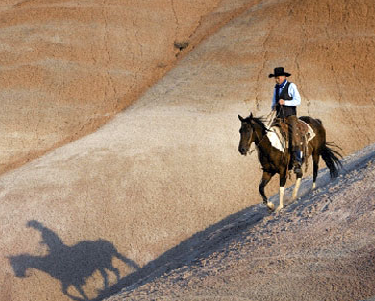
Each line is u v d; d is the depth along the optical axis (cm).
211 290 929
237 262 1014
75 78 3719
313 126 1370
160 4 5044
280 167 1230
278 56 3662
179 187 2159
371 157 1594
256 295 872
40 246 1864
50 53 4003
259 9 4544
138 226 1950
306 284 862
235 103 3044
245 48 3872
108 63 4016
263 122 1255
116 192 2117
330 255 932
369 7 3941
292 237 1050
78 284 1739
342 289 822
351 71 3400
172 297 948
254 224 1374
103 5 4866
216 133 2609
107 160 2364
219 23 4616
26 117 3219
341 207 1102
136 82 3781
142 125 2808
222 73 3566
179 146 2470
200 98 3194
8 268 1791
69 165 2358
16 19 4534
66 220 1972
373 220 1002
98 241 1881
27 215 2002
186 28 4703
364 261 872
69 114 3300
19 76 3656
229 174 2266
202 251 1477
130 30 4522
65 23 4488
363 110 2989
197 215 2019
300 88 3262
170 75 3791
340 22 3903
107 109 3400
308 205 1193
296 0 4359
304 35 3866
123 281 1753
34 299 1697
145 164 2303
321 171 1848
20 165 2708
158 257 1834
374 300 770
